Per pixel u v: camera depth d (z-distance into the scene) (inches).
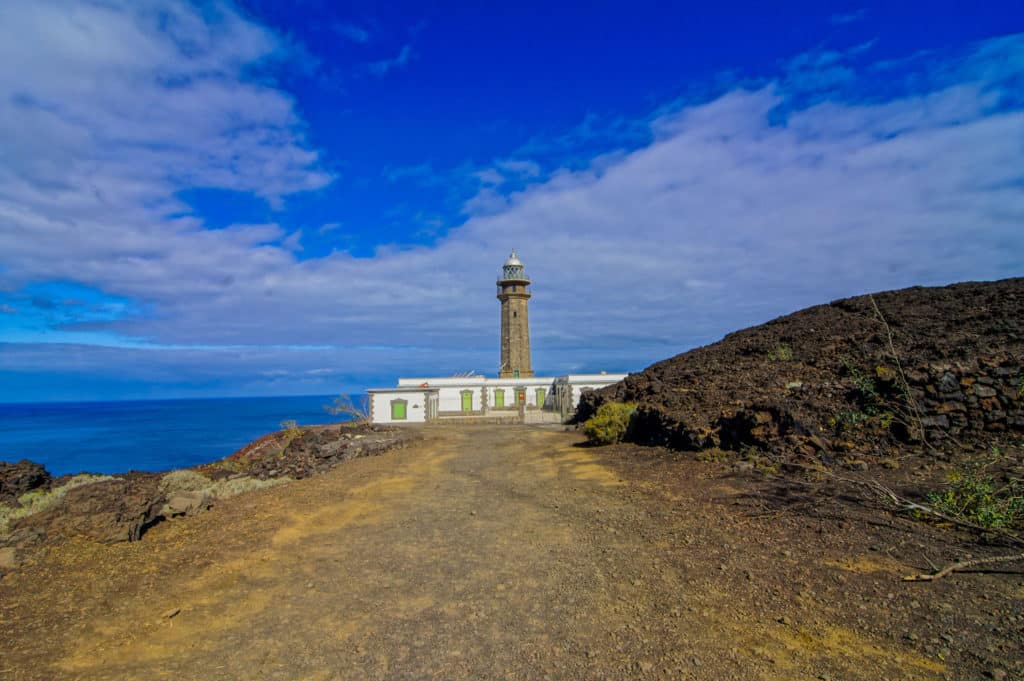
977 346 617.6
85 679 229.9
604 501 504.7
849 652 229.9
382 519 476.4
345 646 255.1
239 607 299.9
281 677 230.8
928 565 303.1
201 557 376.5
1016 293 791.7
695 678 217.0
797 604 273.6
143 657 248.4
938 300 887.1
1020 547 309.6
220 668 238.4
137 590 321.7
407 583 329.1
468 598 304.7
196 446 2466.8
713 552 350.6
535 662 235.3
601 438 847.1
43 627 276.4
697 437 651.5
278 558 376.2
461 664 236.4
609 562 349.4
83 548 381.1
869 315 920.9
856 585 287.1
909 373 562.3
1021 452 441.1
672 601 287.1
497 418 1702.8
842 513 391.9
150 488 462.3
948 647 227.9
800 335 944.3
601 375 1988.2
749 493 466.0
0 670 235.3
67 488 511.2
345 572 349.4
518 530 432.5
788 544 350.6
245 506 523.5
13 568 342.3
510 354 2420.0
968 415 506.6
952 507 366.3
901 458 486.3
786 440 557.3
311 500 551.2
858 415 547.8
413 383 2076.8
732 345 1069.1
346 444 921.5
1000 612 249.6
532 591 310.5
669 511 450.3
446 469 729.6
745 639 245.4
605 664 230.7
